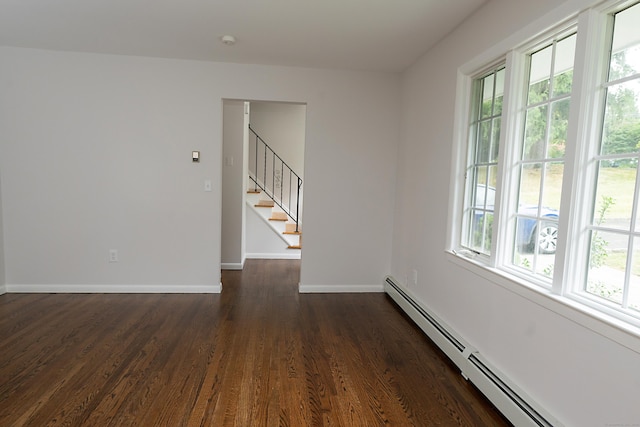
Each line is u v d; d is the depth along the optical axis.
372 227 4.16
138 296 3.82
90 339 2.79
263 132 7.02
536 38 1.99
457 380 2.34
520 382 1.97
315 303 3.77
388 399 2.12
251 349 2.69
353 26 2.85
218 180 3.89
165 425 1.85
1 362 2.42
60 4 2.58
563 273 1.74
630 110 1.51
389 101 4.05
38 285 3.81
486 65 2.47
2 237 3.72
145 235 3.88
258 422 1.89
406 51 3.35
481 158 2.66
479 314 2.39
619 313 1.47
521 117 2.21
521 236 2.20
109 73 3.68
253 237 5.82
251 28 2.93
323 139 4.01
